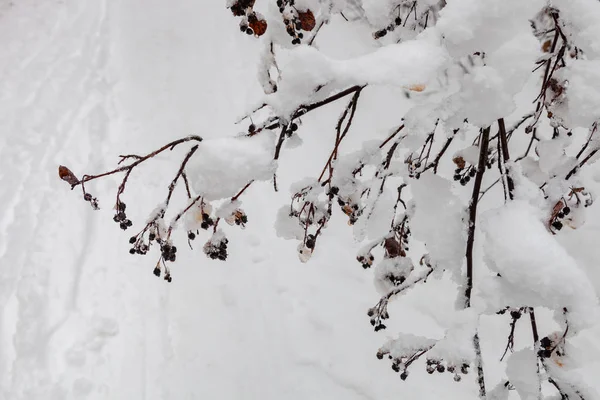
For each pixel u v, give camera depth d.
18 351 3.11
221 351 3.08
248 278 3.29
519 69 1.20
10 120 4.80
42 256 3.61
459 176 2.11
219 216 1.47
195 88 4.75
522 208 1.29
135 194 4.03
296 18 1.52
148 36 5.56
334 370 2.82
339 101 3.87
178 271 3.47
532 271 1.17
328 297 3.08
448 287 2.88
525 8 1.16
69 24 6.10
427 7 2.22
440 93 1.36
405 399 2.64
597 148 1.65
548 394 2.49
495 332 2.70
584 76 1.33
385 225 1.80
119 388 3.00
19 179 4.23
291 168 3.68
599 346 2.51
